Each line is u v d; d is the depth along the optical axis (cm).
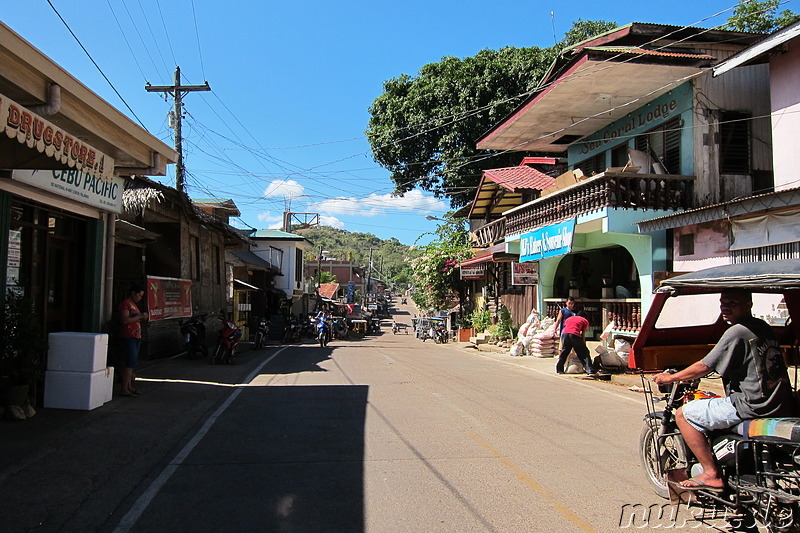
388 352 2014
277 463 585
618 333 1527
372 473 554
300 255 4297
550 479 540
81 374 777
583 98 1502
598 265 1839
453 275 3177
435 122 2758
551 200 1611
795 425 398
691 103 1343
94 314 1060
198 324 1571
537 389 1081
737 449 434
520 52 2703
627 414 842
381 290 11631
